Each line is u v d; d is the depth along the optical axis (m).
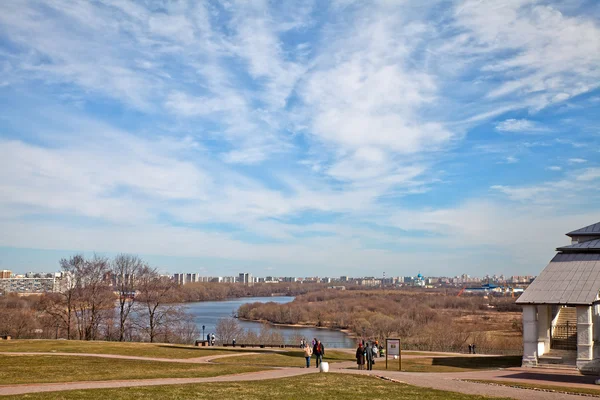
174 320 82.81
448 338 91.31
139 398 22.53
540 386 29.34
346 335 131.25
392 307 182.75
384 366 42.59
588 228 48.12
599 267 41.88
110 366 36.59
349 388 26.89
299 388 26.59
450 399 23.98
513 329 122.44
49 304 80.38
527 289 41.94
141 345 56.34
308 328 156.88
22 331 98.12
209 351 52.12
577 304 38.44
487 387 28.77
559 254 45.22
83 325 81.62
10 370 32.50
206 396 23.47
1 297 151.62
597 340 39.97
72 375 31.23
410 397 24.36
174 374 32.97
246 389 25.84
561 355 40.66
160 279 84.12
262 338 100.56
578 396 25.97
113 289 84.25
